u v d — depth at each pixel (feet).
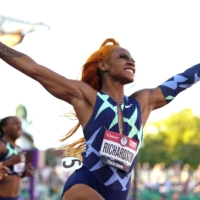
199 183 64.44
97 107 14.73
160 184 70.49
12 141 29.60
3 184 28.30
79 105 14.80
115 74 15.17
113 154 14.62
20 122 29.68
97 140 14.67
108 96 14.98
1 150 28.78
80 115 14.88
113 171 14.73
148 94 15.80
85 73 15.81
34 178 41.81
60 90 14.64
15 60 14.29
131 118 14.97
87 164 14.87
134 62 15.44
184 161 121.70
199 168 73.61
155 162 130.82
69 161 15.37
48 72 14.51
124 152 14.73
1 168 23.59
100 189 14.79
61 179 63.46
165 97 15.88
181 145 123.65
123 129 14.80
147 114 15.69
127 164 14.80
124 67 15.19
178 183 69.05
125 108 14.99
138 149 15.25
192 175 75.97
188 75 16.11
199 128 125.29
